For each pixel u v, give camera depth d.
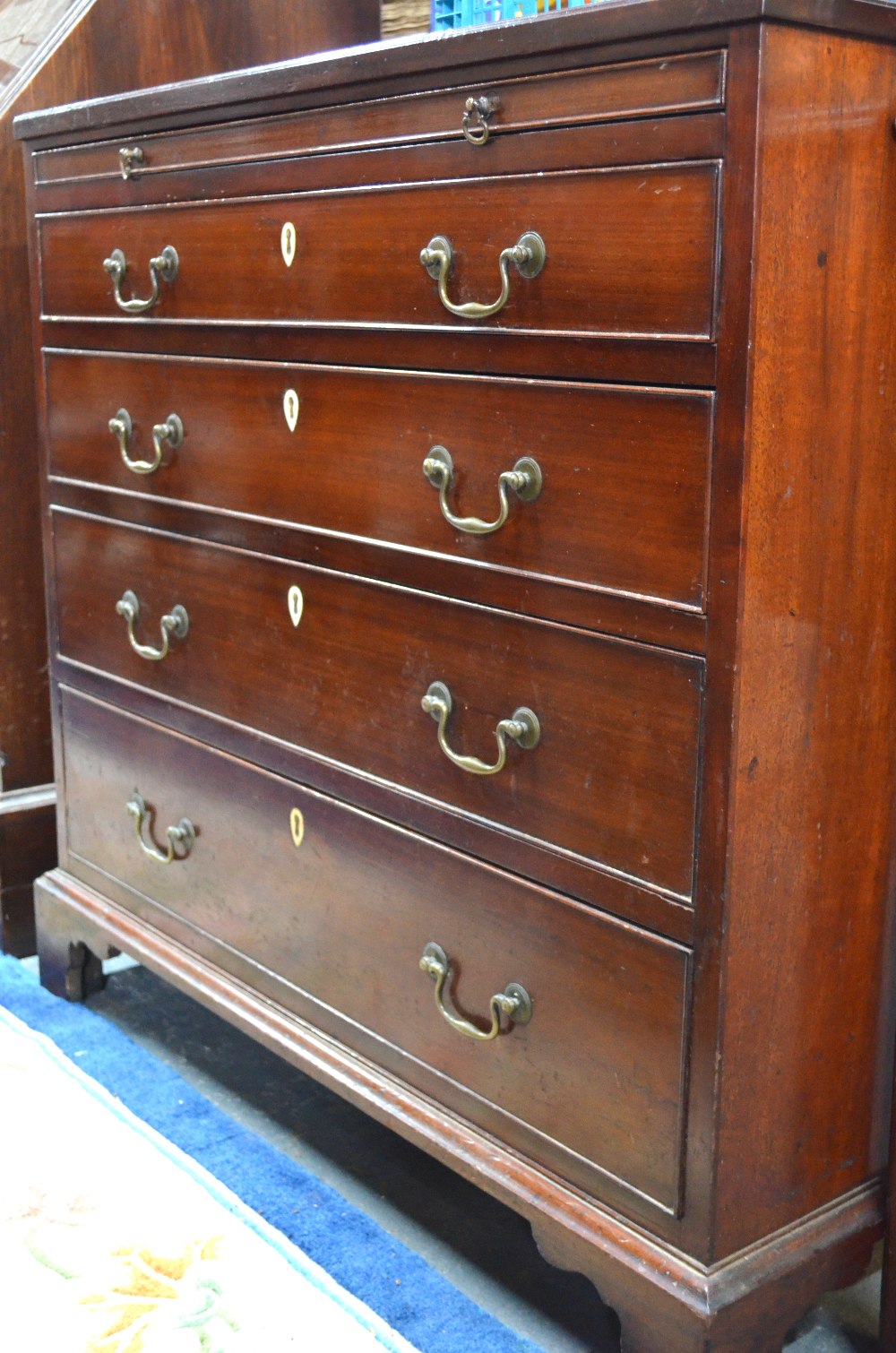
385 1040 1.44
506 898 1.26
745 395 0.99
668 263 1.03
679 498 1.05
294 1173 1.56
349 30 2.13
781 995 1.14
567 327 1.11
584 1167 1.23
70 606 1.84
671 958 1.12
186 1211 1.45
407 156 1.22
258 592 1.50
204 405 1.52
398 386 1.27
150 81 2.00
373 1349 1.26
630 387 1.07
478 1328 1.32
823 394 1.04
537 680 1.20
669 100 1.00
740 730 1.05
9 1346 1.25
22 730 2.11
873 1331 1.34
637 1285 1.16
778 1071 1.16
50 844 2.15
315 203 1.33
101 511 1.74
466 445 1.22
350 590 1.38
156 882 1.77
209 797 1.64
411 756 1.34
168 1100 1.71
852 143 1.01
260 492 1.47
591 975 1.19
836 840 1.16
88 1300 1.31
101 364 1.69
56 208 1.72
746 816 1.07
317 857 1.49
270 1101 1.71
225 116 1.42
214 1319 1.29
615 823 1.15
